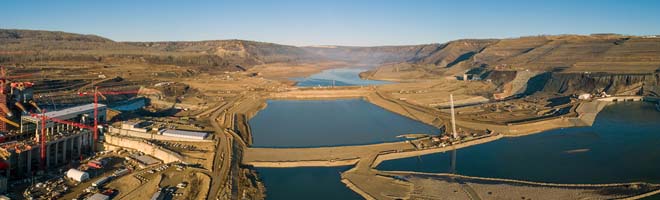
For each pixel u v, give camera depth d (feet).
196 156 534.78
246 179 457.27
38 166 508.53
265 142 629.10
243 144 593.42
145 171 487.61
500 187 433.89
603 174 468.34
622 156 534.37
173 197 413.59
